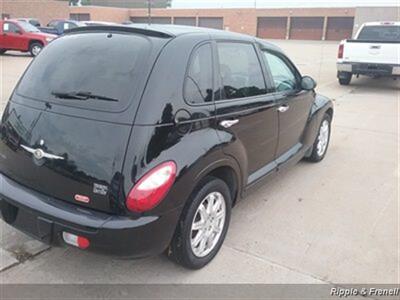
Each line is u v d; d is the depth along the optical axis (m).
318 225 3.83
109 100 2.62
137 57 2.73
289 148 4.56
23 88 3.07
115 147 2.51
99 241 2.50
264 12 55.12
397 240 3.59
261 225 3.80
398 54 11.33
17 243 3.35
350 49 11.95
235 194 3.45
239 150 3.27
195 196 2.85
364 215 4.06
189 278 3.00
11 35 19.38
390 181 4.99
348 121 8.16
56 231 2.62
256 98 3.59
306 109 4.80
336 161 5.72
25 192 2.81
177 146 2.64
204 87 2.97
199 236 3.02
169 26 3.23
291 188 4.70
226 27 58.38
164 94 2.62
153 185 2.51
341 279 3.04
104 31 3.07
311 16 51.97
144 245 2.58
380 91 11.98
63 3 42.34
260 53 3.84
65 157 2.63
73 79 2.83
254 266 3.16
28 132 2.82
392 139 6.90
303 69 17.20
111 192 2.51
